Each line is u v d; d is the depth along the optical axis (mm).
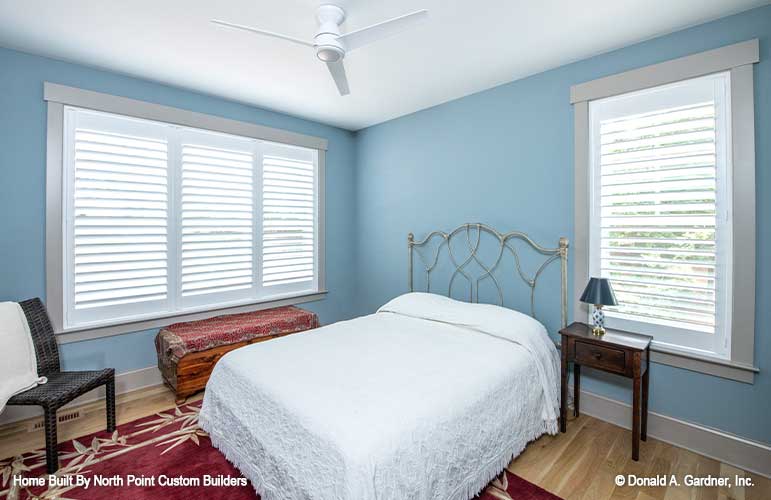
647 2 1916
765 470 1957
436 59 2568
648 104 2344
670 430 2256
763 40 1941
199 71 2791
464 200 3336
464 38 2285
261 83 3021
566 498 1788
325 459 1356
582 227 2586
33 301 2484
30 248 2580
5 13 2035
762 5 1938
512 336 2375
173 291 3256
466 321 2658
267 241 3855
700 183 2186
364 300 4484
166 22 2121
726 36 2045
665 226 2305
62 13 2035
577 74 2602
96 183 2850
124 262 2988
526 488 1858
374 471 1282
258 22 2117
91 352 2830
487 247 3172
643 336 2299
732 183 2031
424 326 2736
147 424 2484
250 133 3588
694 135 2189
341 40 1893
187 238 3318
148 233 3098
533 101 2834
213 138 3443
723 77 2084
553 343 2623
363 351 2201
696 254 2188
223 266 3553
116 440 2285
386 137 4094
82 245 2793
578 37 2275
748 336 2002
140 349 3057
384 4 1920
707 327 2174
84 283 2814
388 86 3068
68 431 2391
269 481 1636
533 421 2172
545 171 2781
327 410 1520
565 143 2670
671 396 2262
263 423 1720
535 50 2443
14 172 2508
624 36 2268
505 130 3014
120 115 2902
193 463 2055
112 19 2094
